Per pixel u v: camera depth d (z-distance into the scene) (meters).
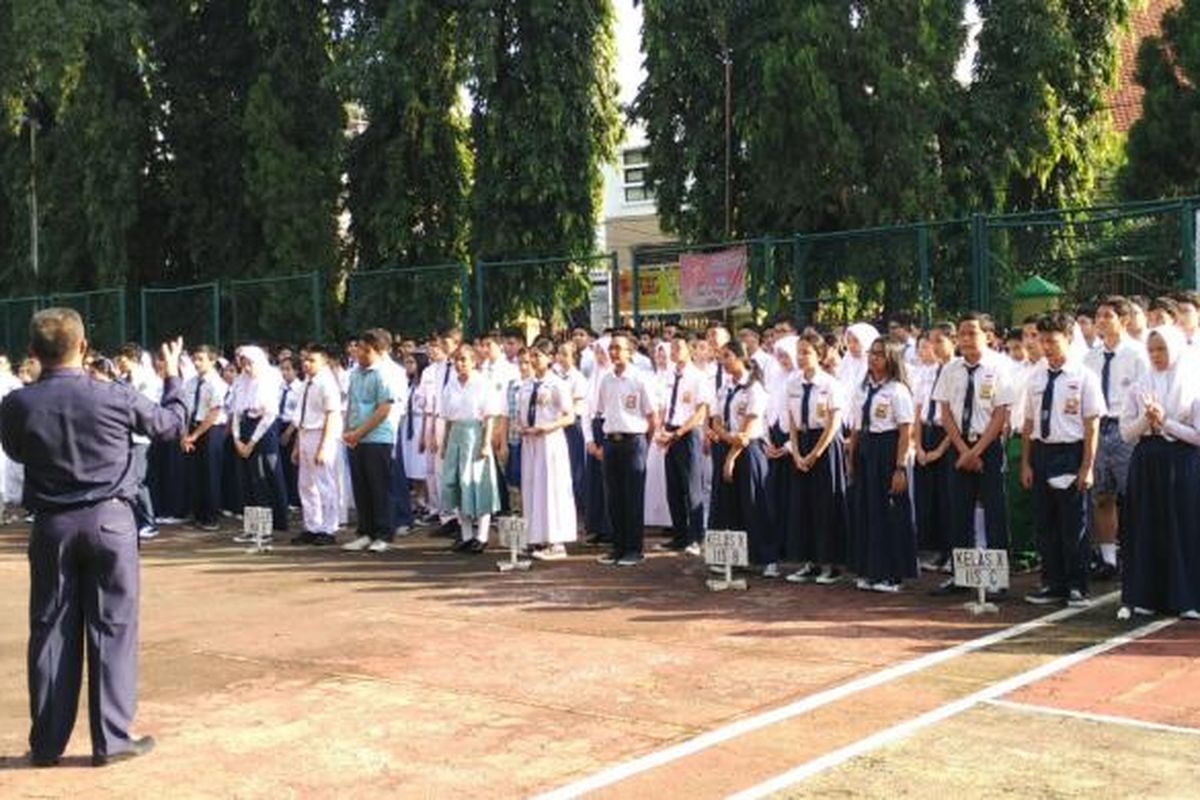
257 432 13.81
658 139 20.48
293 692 7.21
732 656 7.76
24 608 10.04
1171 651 7.62
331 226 22.89
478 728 6.42
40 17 22.44
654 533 13.33
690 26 19.66
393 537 13.15
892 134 18.45
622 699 6.87
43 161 25.64
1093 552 10.10
